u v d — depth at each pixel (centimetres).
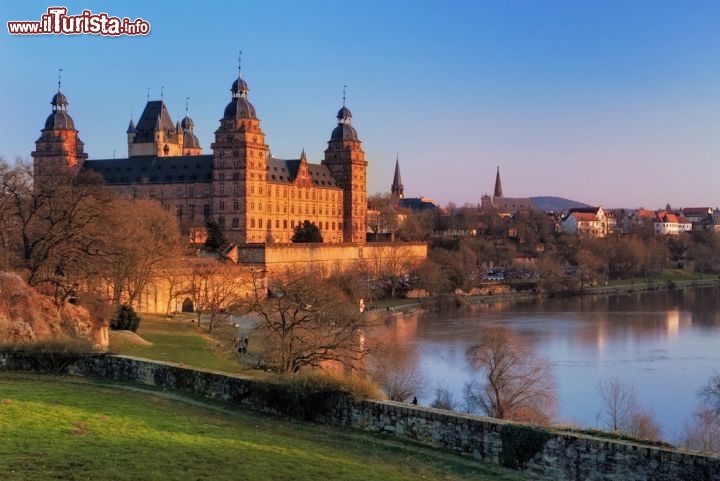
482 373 11038
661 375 11575
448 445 4450
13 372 6016
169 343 10781
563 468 4059
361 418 4806
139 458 3444
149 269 12838
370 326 10819
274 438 4341
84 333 9025
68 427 3925
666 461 3803
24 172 10900
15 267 9644
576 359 12862
